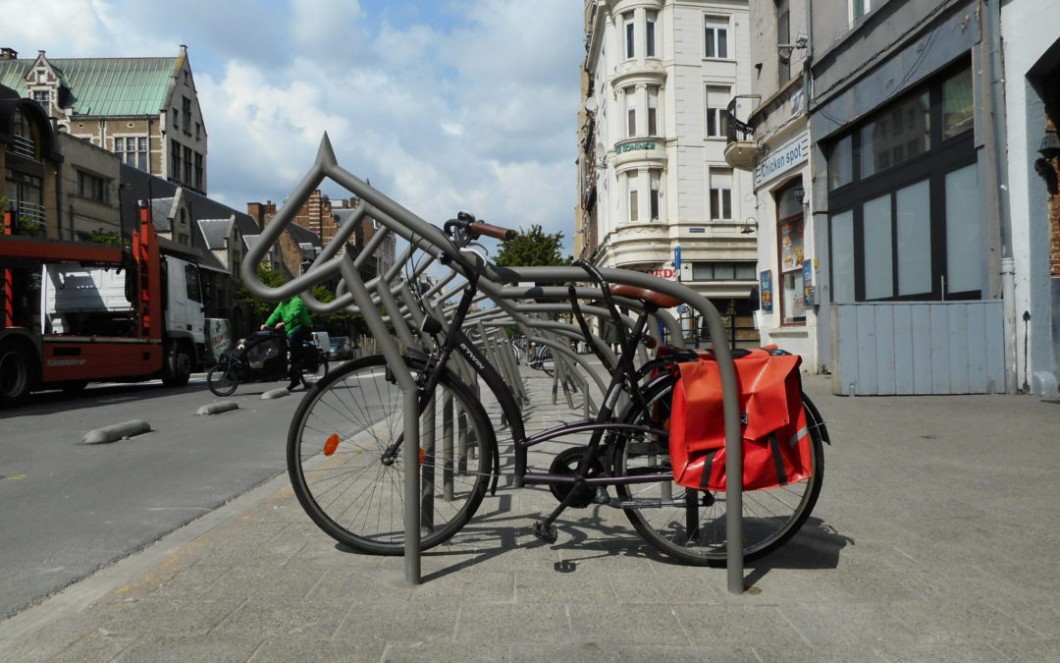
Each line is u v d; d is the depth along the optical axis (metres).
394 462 3.54
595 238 45.84
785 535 3.17
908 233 11.08
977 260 9.59
